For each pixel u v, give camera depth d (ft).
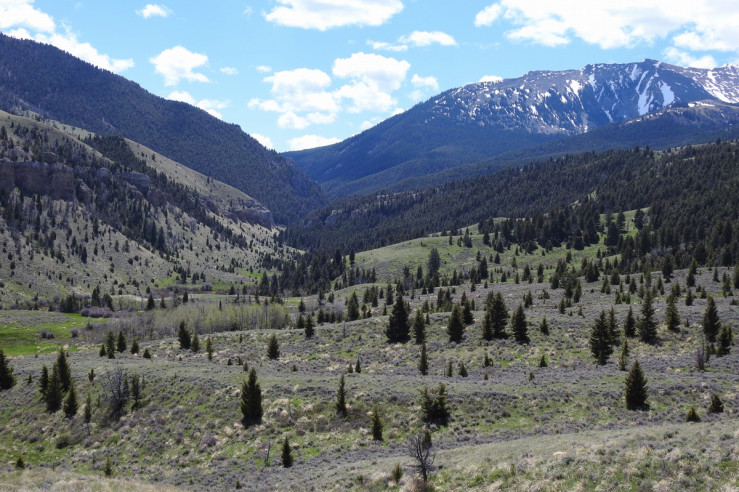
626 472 91.30
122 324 455.63
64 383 228.02
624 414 160.66
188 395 208.33
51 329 472.85
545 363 245.65
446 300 431.43
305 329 355.15
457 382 203.72
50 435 199.93
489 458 116.16
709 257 530.68
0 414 222.89
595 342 246.47
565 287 453.99
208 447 172.96
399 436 165.27
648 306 265.34
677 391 170.60
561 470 98.07
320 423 178.19
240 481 146.00
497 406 175.32
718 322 254.06
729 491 78.07
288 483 134.72
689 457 90.53
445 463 120.57
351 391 195.83
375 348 311.47
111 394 216.33
